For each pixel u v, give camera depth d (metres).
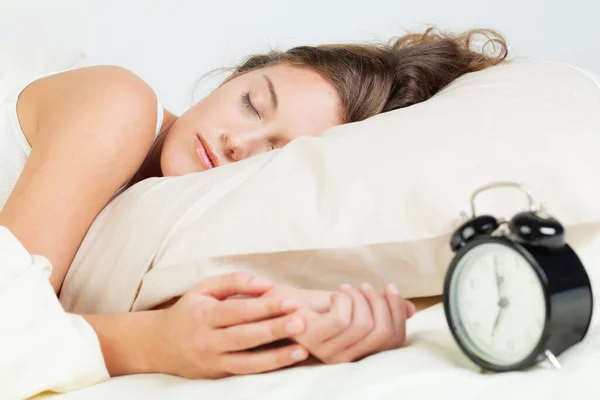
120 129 1.38
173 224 1.17
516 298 0.86
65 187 1.30
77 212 1.31
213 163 1.57
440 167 1.12
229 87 1.62
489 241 0.87
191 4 2.83
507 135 1.16
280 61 1.71
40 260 1.11
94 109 1.38
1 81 1.92
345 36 2.86
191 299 1.01
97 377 1.06
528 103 1.26
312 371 0.94
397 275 1.16
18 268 1.08
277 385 0.90
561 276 0.85
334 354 0.97
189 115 1.61
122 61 2.82
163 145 1.64
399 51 1.85
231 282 1.01
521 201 1.09
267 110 1.60
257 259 1.14
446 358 0.93
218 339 0.96
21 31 2.62
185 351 0.99
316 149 1.20
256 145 1.57
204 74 2.66
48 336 1.03
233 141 1.54
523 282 0.85
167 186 1.27
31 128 1.54
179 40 2.84
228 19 2.84
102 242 1.27
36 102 1.53
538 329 0.84
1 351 1.00
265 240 1.11
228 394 0.90
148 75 2.84
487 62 1.92
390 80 1.75
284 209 1.12
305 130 1.60
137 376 1.07
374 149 1.17
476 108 1.24
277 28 2.85
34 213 1.28
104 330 1.10
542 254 0.85
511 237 0.87
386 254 1.11
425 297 1.28
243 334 0.95
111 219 1.29
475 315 0.89
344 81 1.67
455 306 0.91
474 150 1.14
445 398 0.81
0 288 1.04
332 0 2.85
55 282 1.27
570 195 1.10
